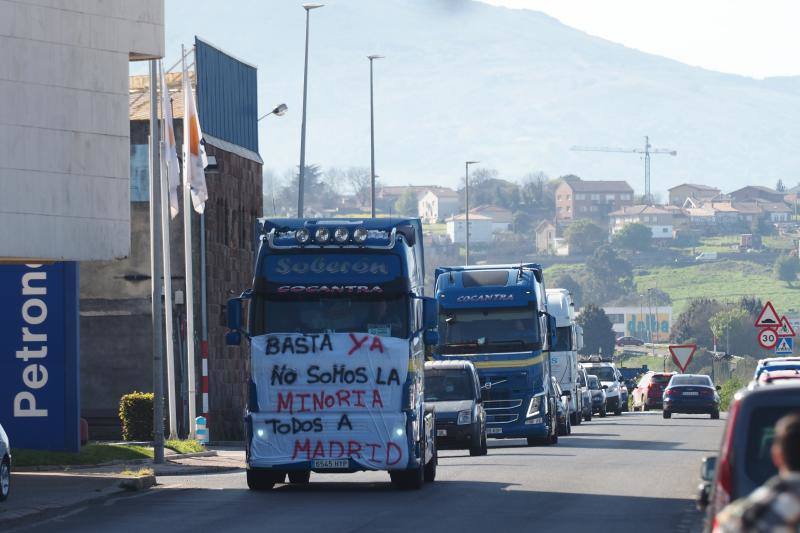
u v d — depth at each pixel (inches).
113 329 3676.2
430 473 2161.7
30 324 2618.1
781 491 646.5
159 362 2593.5
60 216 2343.8
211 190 3804.1
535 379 3245.6
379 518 1658.5
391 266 2016.5
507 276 3284.9
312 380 2004.2
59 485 2103.8
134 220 3683.6
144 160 3686.0
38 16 2325.3
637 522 1603.1
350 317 2011.6
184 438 3560.5
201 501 1903.3
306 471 2192.4
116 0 2448.3
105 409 3673.7
